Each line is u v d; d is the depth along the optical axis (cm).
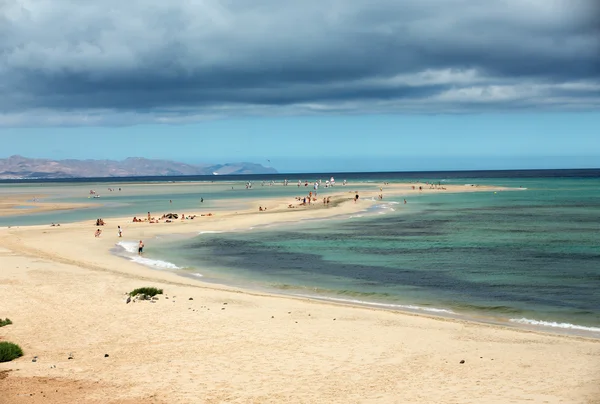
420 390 1523
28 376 1659
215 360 1797
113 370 1712
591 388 1517
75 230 5972
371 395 1489
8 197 14112
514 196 12338
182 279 3422
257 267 3888
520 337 2077
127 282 3131
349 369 1703
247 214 7906
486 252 4522
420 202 10481
